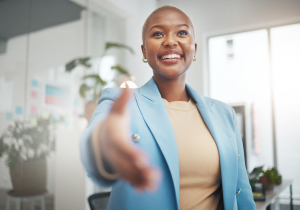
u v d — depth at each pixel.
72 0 3.35
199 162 0.62
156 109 0.64
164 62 0.63
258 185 2.04
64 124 3.02
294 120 3.40
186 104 0.71
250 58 3.65
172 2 3.80
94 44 3.69
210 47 3.80
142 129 0.60
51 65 2.98
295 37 3.43
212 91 3.78
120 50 4.05
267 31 3.54
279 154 3.42
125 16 4.00
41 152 2.71
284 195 3.35
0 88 2.44
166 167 0.58
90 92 3.38
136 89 0.71
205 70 3.70
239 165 0.77
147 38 0.64
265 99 3.55
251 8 3.42
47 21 2.99
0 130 2.41
